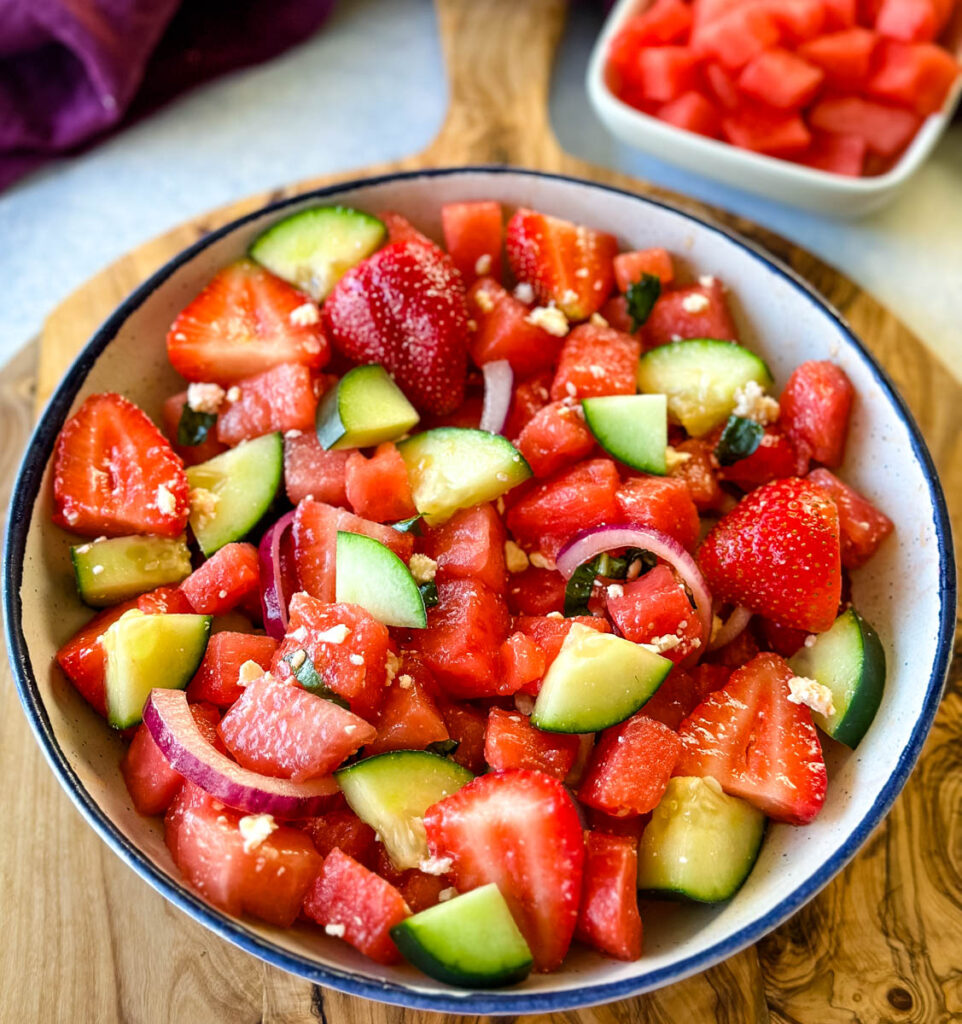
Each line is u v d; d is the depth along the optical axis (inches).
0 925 14.8
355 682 14.1
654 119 20.8
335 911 13.5
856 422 16.1
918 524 15.3
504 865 13.5
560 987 13.0
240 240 16.8
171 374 16.8
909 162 19.9
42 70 21.2
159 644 14.6
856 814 13.9
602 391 16.2
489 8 21.5
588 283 17.0
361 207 17.3
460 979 13.0
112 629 14.5
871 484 16.0
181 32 22.2
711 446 16.6
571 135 22.1
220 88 22.8
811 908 14.9
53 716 14.1
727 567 15.3
